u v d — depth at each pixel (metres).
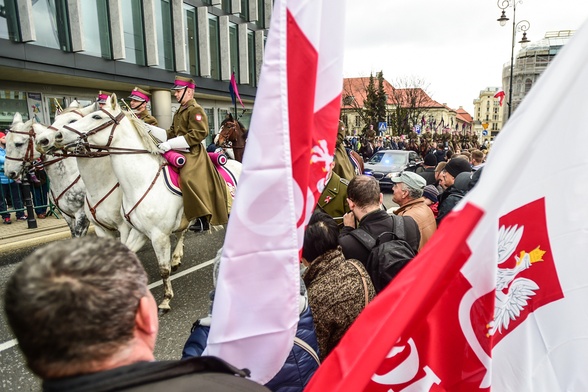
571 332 1.16
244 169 1.12
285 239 1.14
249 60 22.59
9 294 0.76
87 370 0.75
